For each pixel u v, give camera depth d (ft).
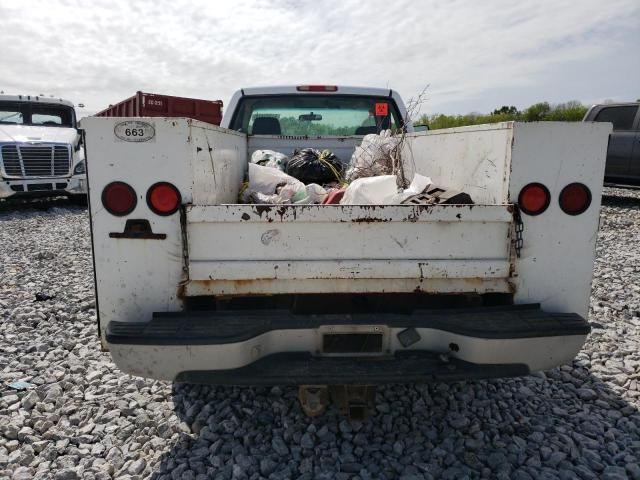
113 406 9.72
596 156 7.41
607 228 29.60
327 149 14.83
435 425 8.92
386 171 12.53
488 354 7.00
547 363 7.23
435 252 7.43
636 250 23.44
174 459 8.00
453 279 7.49
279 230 7.25
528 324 7.14
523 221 7.45
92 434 8.79
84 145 7.04
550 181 7.41
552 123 7.28
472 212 7.30
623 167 37.29
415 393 9.96
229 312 7.50
